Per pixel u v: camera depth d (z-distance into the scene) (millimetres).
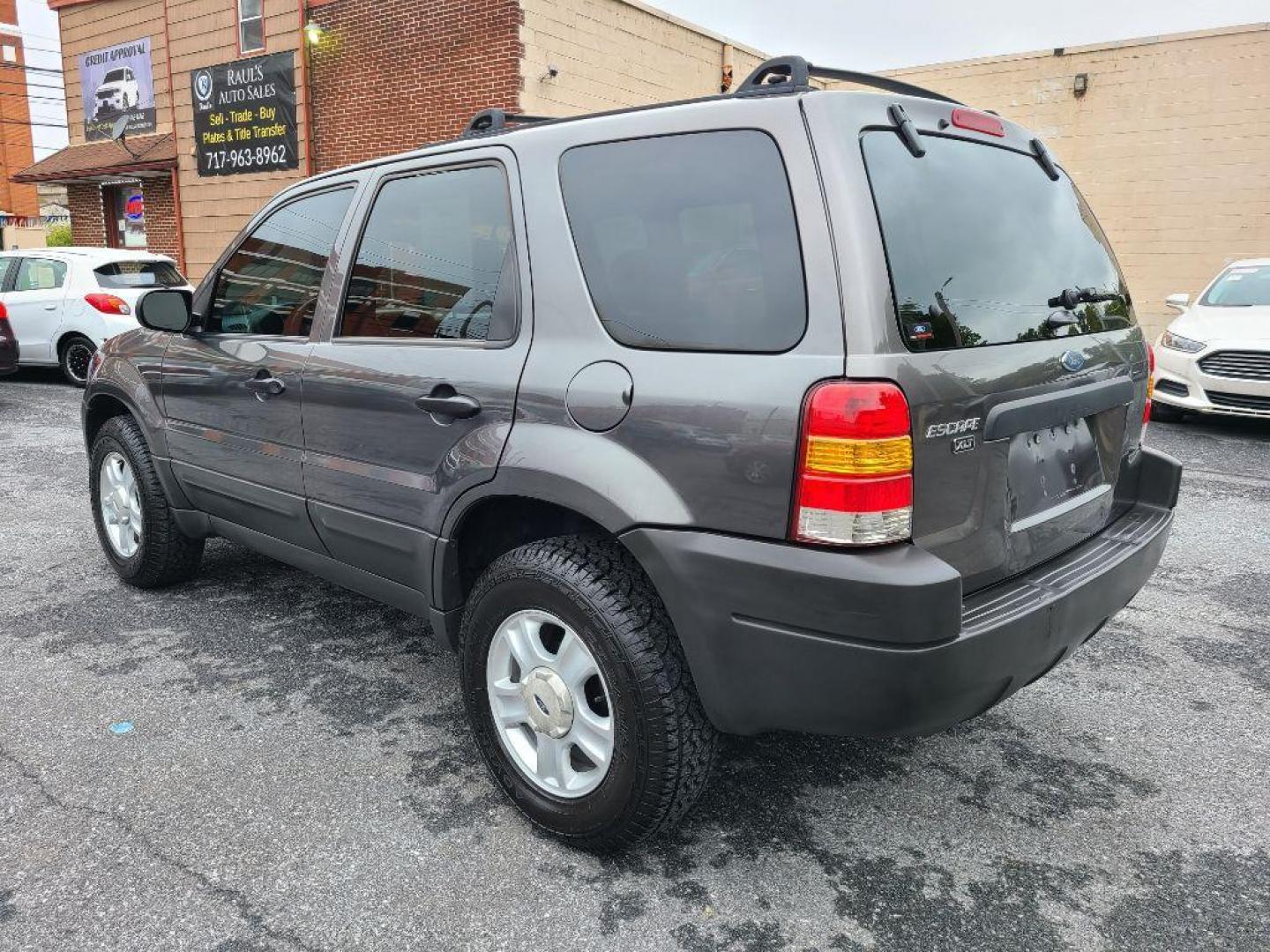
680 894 2197
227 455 3402
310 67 13898
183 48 15453
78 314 10164
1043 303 2334
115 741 2863
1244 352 7773
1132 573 2486
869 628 1834
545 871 2273
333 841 2381
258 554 4719
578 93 12648
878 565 1821
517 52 11688
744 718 2062
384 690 3236
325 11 13516
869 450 1812
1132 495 2861
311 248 3121
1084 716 3117
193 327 3588
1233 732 3012
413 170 2801
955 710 1949
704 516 2006
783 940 2051
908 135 2074
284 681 3301
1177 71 13484
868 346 1834
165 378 3678
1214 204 13625
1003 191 2348
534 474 2254
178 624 3801
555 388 2264
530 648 2350
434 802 2564
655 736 2109
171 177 16422
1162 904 2180
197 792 2598
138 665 3412
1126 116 13945
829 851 2373
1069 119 14352
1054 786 2688
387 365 2705
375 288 2857
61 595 4113
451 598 2641
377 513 2789
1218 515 5609
